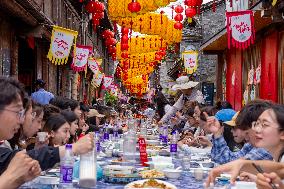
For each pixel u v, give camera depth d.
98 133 9.03
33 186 3.89
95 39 33.06
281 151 3.60
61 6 17.48
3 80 3.46
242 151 5.45
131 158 5.84
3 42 10.75
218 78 19.36
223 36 14.88
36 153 3.99
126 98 60.75
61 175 4.10
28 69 14.30
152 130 13.81
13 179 3.03
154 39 22.89
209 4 24.06
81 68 15.60
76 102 8.79
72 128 6.97
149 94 52.91
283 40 11.23
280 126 3.56
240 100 15.78
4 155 3.49
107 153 6.54
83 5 22.39
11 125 3.40
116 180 4.16
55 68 18.28
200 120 6.88
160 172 4.54
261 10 9.91
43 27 11.76
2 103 3.36
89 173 3.92
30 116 4.83
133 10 13.26
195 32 24.44
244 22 10.14
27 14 10.33
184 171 5.14
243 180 3.21
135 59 28.44
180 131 12.48
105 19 28.38
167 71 38.19
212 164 5.46
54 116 5.88
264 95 12.66
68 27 19.58
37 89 11.51
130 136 6.10
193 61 19.33
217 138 5.57
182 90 12.35
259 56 13.39
